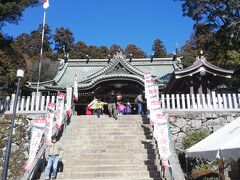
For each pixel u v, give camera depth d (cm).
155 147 1039
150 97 1065
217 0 1747
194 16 1831
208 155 677
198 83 1559
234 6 1697
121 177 872
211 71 1507
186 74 1513
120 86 2128
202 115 1260
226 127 814
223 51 1927
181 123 1245
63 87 2114
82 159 975
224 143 623
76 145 1073
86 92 2164
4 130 1195
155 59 2769
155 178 850
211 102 1307
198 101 1308
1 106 1286
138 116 1332
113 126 1234
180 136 1217
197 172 947
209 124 1245
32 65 4153
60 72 2623
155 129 952
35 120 891
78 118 1341
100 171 903
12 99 1299
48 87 2112
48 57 4925
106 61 2794
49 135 973
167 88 1834
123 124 1241
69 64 2775
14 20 1411
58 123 1099
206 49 2066
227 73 1516
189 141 1131
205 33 1966
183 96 1315
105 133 1167
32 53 4922
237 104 1291
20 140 1177
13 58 1703
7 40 1570
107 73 2230
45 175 833
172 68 2702
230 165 1084
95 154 995
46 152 984
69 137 1137
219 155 616
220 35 1852
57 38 5372
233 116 1254
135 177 869
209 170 957
